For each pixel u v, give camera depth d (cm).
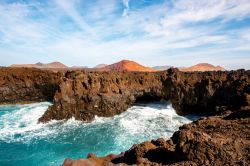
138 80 3425
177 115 3106
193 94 3080
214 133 1137
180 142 902
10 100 3856
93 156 1080
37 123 2772
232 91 2778
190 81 3198
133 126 2638
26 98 3944
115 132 2448
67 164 912
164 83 3362
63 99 2977
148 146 1069
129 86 3350
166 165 836
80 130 2544
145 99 3647
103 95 3045
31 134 2414
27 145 2119
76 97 3036
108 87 3191
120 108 3128
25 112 3212
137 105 3472
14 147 2075
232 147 841
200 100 3048
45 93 3981
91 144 2139
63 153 1950
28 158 1859
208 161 802
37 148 2052
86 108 2977
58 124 2766
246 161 773
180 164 809
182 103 3138
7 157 1873
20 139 2270
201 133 914
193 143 859
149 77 3441
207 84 3019
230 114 1549
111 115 3027
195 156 827
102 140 2233
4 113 3178
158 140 1145
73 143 2167
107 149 2023
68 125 2734
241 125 1228
